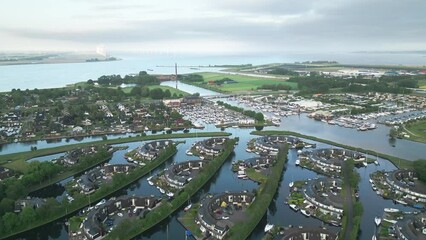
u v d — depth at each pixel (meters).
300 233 193.75
